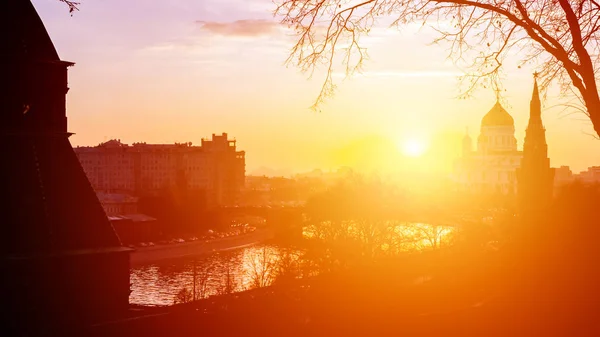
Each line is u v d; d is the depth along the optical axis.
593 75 16.70
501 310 20.25
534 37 17.05
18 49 33.19
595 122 16.91
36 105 33.66
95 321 34.22
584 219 22.73
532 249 23.09
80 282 34.03
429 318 21.27
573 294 20.17
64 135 34.47
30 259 32.03
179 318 24.08
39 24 34.25
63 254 33.34
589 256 21.80
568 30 17.33
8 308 31.28
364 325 22.17
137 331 24.42
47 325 32.09
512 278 22.17
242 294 32.34
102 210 35.75
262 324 23.69
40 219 33.12
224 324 23.91
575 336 17.61
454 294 25.22
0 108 32.47
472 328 19.42
